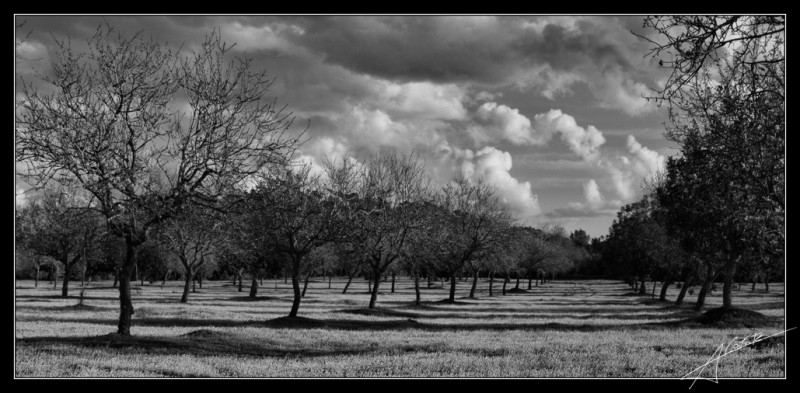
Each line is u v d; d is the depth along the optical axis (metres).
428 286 133.75
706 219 28.70
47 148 20.80
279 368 20.36
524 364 21.45
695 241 34.94
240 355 24.05
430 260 64.12
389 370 20.03
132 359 20.80
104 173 21.52
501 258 88.75
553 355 23.83
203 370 19.33
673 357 23.05
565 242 160.00
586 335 33.44
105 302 62.81
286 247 41.59
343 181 50.22
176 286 122.69
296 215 39.84
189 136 22.98
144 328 35.03
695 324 38.66
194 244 63.44
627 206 72.12
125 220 22.94
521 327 39.53
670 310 59.25
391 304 67.38
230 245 53.16
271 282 151.00
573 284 161.00
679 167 22.03
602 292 110.75
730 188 17.23
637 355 23.72
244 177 23.44
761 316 39.22
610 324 41.34
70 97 21.72
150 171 22.42
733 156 15.98
